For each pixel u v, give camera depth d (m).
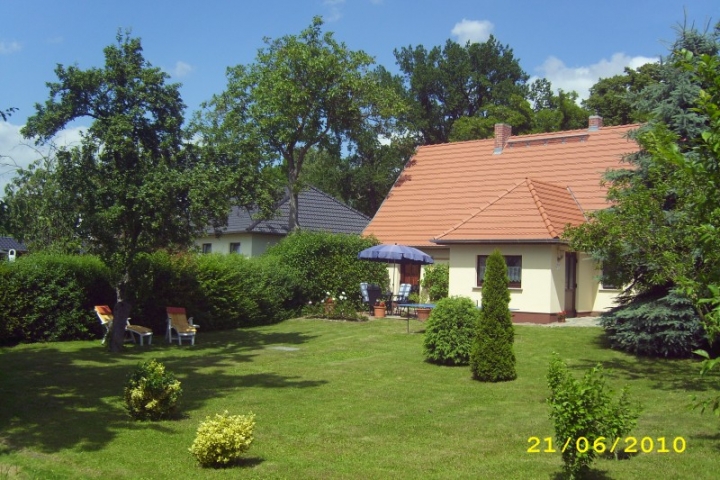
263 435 9.20
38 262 18.53
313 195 39.06
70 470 7.48
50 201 17.86
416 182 31.81
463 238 23.33
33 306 18.27
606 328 17.05
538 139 30.33
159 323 20.69
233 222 35.34
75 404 11.02
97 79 15.97
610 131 28.50
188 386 12.70
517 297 22.61
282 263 26.06
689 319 15.47
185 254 21.41
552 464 7.82
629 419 7.09
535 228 22.44
